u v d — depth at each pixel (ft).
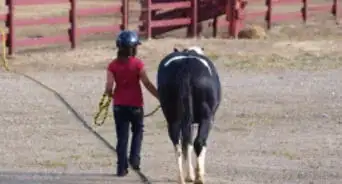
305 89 67.36
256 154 47.47
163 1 98.63
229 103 61.57
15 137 51.55
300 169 44.29
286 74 74.49
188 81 38.09
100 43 92.53
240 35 97.81
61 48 89.15
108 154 47.52
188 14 96.53
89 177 42.55
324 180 42.19
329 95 64.95
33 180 41.96
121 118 41.81
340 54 85.92
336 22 111.34
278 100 62.95
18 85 68.80
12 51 83.20
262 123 55.57
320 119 56.95
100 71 76.69
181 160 39.29
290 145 49.67
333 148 48.98
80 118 56.90
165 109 38.83
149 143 50.08
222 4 97.35
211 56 82.94
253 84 69.36
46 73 75.56
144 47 87.10
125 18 91.71
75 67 78.69
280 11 117.08
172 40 92.27
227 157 46.70
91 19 112.16
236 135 52.21
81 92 66.08
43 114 57.98
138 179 42.06
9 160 46.06
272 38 97.86
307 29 105.29
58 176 42.73
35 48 88.99
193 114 38.52
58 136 51.83
